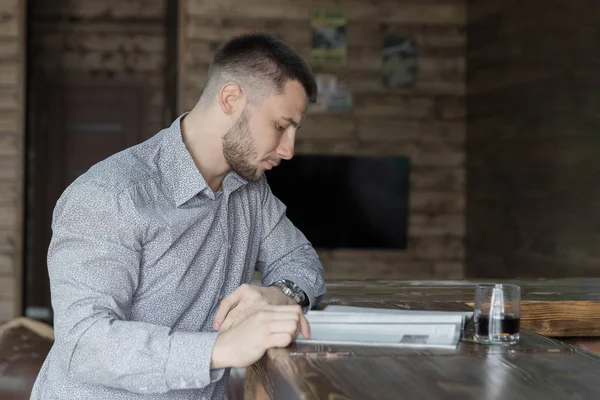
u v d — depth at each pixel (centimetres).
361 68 695
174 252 158
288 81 160
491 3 648
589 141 493
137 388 141
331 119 693
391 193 679
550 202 546
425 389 110
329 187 672
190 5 671
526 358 131
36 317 675
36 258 681
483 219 667
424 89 704
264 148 163
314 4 687
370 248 679
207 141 165
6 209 636
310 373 118
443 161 706
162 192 159
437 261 707
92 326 141
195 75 672
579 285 230
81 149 711
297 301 169
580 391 110
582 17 502
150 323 153
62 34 709
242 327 138
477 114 679
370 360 127
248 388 187
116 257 148
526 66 586
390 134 700
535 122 571
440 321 148
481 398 106
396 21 698
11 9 636
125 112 720
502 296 142
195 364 138
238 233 178
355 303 184
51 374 157
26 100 648
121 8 719
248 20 680
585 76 498
